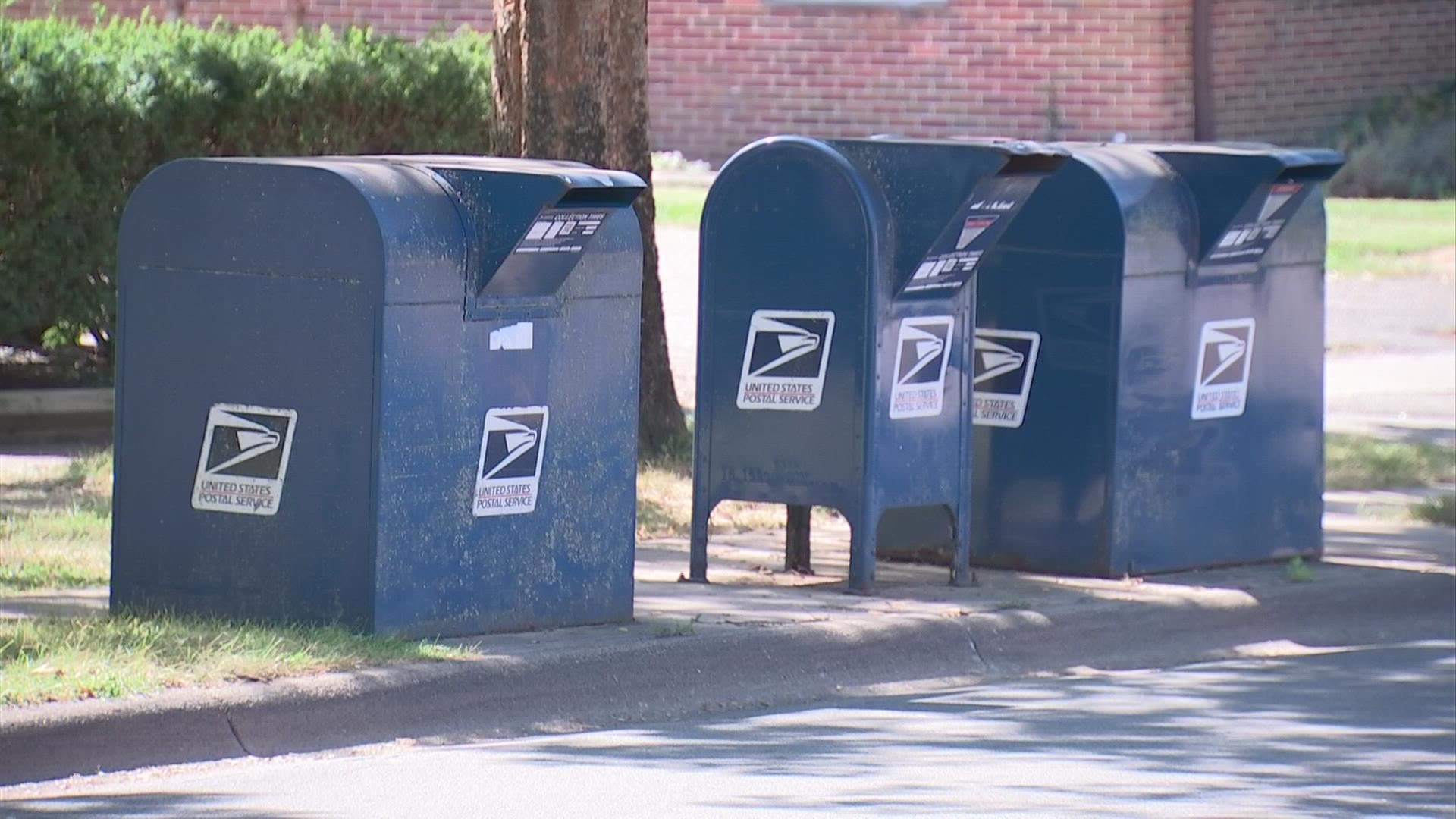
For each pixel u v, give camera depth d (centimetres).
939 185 3431
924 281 3519
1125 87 10431
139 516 3114
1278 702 3288
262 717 2775
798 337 3541
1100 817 2622
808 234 3512
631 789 2684
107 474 4509
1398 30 11275
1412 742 3055
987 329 3781
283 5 10706
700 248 3606
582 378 3181
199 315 3044
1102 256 3675
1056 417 3744
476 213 3023
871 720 3108
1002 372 3778
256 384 3019
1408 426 5831
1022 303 3750
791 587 3628
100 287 5134
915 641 3356
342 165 3005
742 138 10919
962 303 3603
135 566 3127
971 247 3522
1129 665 3522
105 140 5053
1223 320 3828
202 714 2733
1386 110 11150
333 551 2995
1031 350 3750
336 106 5359
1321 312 3978
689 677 3142
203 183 3025
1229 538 3900
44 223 5025
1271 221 3803
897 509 3856
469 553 3077
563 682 3020
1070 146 3778
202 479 3066
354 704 2842
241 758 2748
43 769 2617
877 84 10750
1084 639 3512
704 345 3616
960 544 3662
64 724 2633
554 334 3138
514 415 3100
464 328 3028
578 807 2597
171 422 3078
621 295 3219
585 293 3169
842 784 2738
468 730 2928
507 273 3033
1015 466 3788
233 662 2817
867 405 3494
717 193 3575
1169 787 2775
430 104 5488
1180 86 10450
